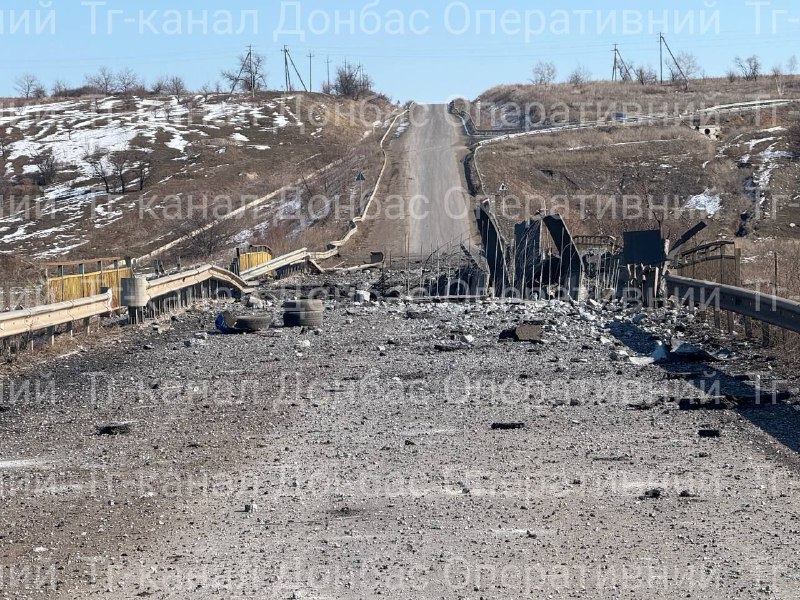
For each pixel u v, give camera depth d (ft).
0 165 465.47
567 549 32.99
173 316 123.75
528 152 408.87
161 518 37.40
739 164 370.12
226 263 199.00
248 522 36.63
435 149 444.55
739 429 51.80
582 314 107.65
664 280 119.44
